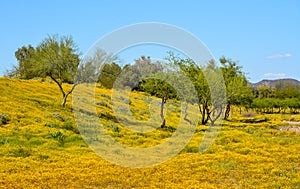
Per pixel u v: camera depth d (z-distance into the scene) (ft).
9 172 63.98
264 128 140.77
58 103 149.69
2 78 187.93
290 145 95.66
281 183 59.52
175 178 63.36
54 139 94.68
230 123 169.68
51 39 161.99
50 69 155.84
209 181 62.18
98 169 68.64
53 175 62.80
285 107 313.53
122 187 57.57
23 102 138.51
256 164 73.46
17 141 87.66
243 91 179.11
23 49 295.89
